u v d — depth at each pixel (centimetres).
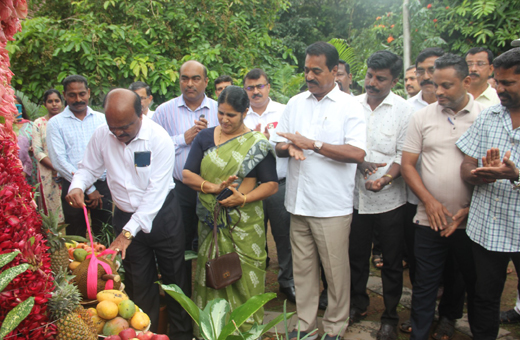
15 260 149
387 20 812
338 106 279
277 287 392
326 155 266
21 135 411
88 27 521
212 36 605
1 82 183
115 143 253
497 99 354
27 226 160
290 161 298
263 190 265
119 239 241
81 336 166
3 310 146
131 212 265
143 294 267
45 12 625
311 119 288
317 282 299
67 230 392
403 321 327
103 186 382
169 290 186
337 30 1345
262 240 276
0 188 157
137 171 252
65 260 206
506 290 372
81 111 384
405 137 290
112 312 195
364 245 320
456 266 294
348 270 290
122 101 228
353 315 323
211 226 269
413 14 709
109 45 529
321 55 266
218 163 263
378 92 297
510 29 684
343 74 393
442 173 265
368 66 298
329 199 276
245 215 267
